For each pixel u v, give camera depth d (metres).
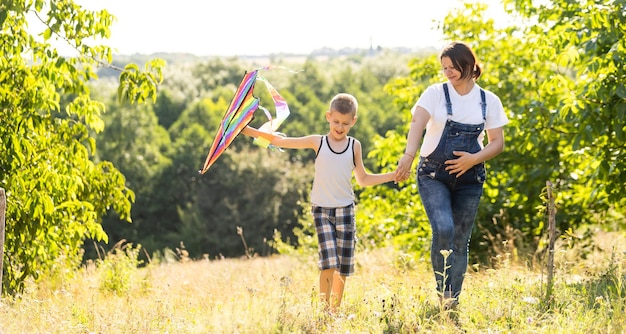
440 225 6.21
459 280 6.48
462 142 6.34
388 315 5.95
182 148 71.31
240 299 7.63
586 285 7.33
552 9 12.69
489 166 14.83
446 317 5.74
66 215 11.86
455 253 6.51
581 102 9.89
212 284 10.94
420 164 6.51
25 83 11.17
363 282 7.79
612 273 7.40
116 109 70.00
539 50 12.98
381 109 86.00
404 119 18.78
